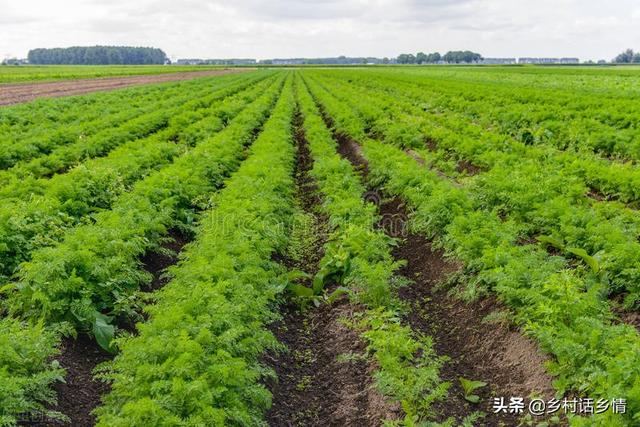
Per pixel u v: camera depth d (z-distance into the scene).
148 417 6.27
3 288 9.38
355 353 8.88
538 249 10.77
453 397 7.80
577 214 11.52
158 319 7.84
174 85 52.78
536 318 8.32
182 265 11.41
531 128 23.20
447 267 11.33
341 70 108.75
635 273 9.10
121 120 27.08
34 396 7.17
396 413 7.37
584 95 31.03
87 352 8.88
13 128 23.95
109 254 10.36
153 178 14.96
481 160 17.88
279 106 34.66
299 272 11.18
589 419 6.40
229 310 8.16
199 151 19.31
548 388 7.42
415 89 42.84
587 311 8.13
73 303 9.07
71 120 28.12
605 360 6.82
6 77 60.12
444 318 10.07
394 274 11.82
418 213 13.47
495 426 7.24
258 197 14.19
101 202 14.41
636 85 41.97
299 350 9.47
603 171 15.36
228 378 7.00
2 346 7.26
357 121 26.81
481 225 11.45
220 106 33.38
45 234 11.55
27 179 14.54
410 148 22.17
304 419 7.87
